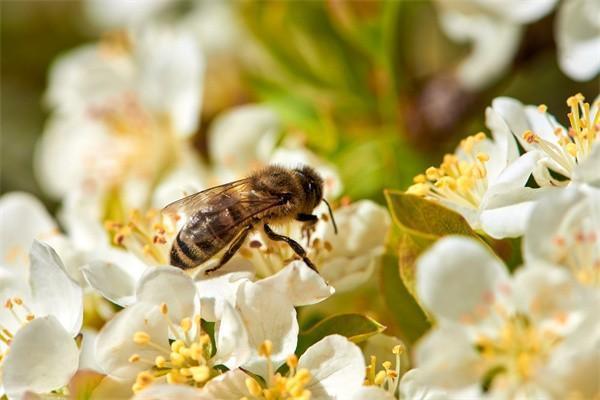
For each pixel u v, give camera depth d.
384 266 0.15
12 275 0.16
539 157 0.15
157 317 0.15
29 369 0.15
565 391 0.14
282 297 0.15
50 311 0.15
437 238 0.15
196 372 0.15
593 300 0.14
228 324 0.15
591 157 0.14
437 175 0.16
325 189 0.17
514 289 0.14
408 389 0.14
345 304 0.16
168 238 0.16
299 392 0.15
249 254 0.16
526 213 0.15
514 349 0.14
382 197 0.17
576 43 0.17
